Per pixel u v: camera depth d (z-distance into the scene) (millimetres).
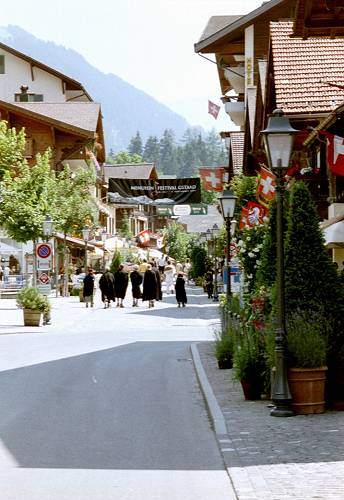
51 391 17000
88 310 48000
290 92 30297
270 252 17188
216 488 9133
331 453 10398
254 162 41469
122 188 69875
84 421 13555
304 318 14195
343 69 31516
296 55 31438
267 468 9680
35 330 34438
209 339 30766
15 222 48500
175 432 12609
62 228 62094
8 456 10875
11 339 30391
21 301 35969
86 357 23953
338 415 13375
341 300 14484
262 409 14055
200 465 10336
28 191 49250
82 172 64312
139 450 11266
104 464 10414
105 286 51062
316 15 18609
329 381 13938
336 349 14023
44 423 13336
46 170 50062
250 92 45375
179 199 69938
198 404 15477
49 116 73250
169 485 9297
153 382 18562
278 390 13352
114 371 20578
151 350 26375
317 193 29906
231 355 19891
